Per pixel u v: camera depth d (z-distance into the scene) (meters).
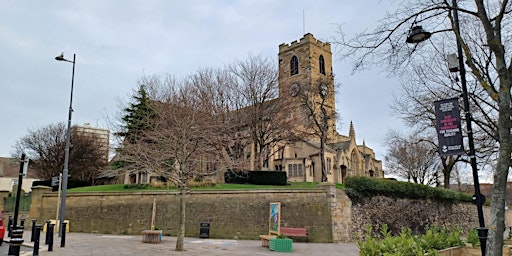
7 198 37.59
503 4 8.91
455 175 61.50
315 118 44.09
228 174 34.47
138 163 23.05
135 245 19.41
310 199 25.72
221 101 38.25
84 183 42.31
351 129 66.62
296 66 70.94
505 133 8.11
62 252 15.80
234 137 36.03
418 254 8.13
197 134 22.05
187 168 22.06
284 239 18.22
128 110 34.59
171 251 17.02
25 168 19.05
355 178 27.75
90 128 56.38
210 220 26.64
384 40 10.91
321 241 24.64
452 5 10.63
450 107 10.30
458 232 12.52
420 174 54.19
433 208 33.22
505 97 8.24
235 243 22.20
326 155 56.78
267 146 43.06
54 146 50.00
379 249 8.45
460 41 9.77
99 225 29.03
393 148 79.06
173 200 27.84
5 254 15.14
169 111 26.34
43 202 31.34
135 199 28.78
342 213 25.84
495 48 8.55
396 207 29.58
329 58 74.19
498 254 7.70
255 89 39.88
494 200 7.97
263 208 26.02
